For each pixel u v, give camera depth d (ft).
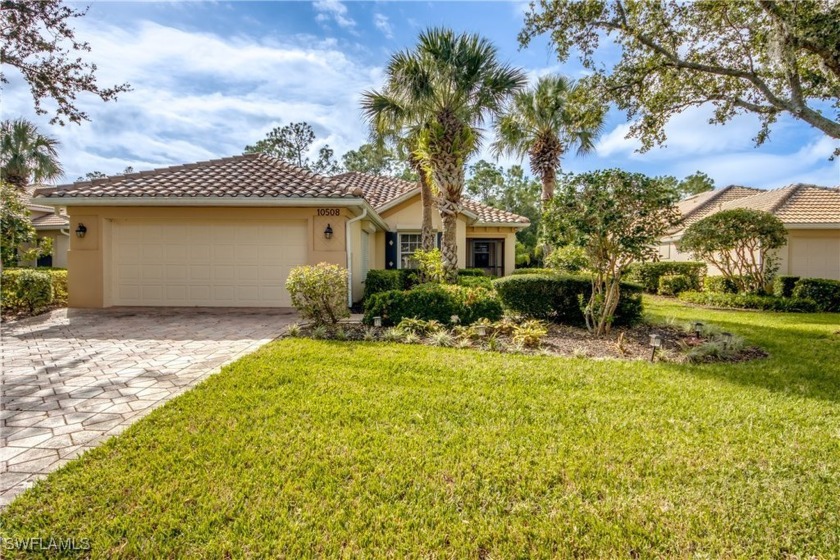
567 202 27.09
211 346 24.12
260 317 34.35
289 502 9.48
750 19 29.89
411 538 8.50
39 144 75.00
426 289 30.50
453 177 39.29
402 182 70.44
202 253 38.65
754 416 14.29
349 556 8.01
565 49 32.48
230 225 38.52
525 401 15.48
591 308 28.86
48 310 37.29
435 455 11.53
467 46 36.55
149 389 16.90
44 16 36.29
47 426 13.41
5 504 9.39
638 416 14.26
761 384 17.78
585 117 36.17
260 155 47.37
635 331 29.45
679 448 11.99
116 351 22.99
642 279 63.67
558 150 60.49
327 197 35.99
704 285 55.01
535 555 8.11
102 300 38.11
